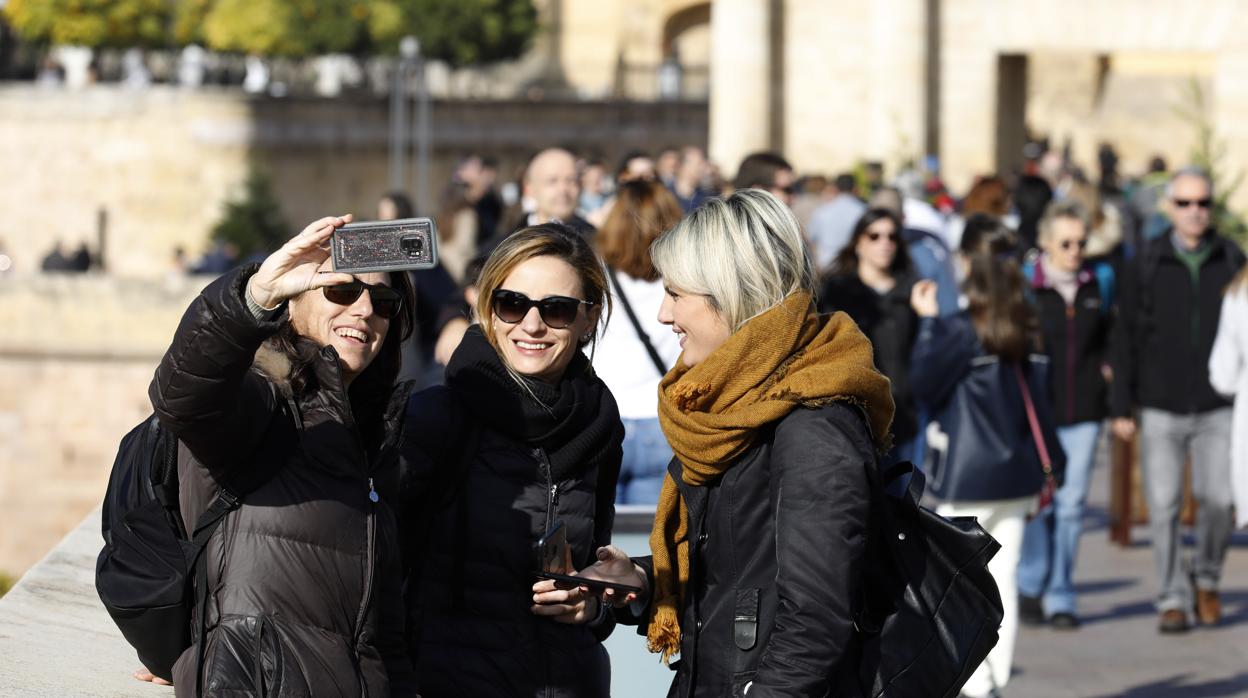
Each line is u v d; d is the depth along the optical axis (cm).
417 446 614
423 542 619
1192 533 1795
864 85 3978
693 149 2555
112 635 701
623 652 788
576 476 632
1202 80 6931
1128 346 1423
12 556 4903
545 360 624
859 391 560
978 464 1200
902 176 2372
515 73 7819
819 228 2098
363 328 557
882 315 1255
